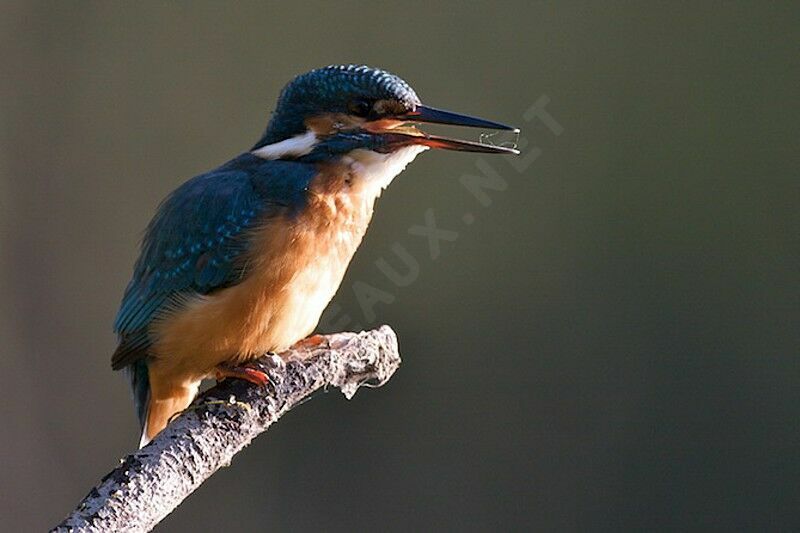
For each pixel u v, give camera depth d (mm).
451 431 12602
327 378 6609
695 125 13359
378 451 12406
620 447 12523
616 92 13555
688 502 12344
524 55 13789
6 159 13961
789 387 12523
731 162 13227
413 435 12492
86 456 13156
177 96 14289
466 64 13891
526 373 12641
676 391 12656
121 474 5688
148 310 7199
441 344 12742
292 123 7391
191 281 7059
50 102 14172
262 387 6418
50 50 14203
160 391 7336
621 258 12969
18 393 13266
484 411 12633
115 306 13836
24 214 13914
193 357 7078
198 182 7379
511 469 12406
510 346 12742
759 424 12461
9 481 12773
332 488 12328
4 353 13398
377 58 14133
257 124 14266
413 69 14047
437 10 14008
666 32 13594
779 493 12211
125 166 14172
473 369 12742
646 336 12828
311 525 12266
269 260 6949
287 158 7340
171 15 14484
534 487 12398
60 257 13867
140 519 5574
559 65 13703
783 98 13266
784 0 13391
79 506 5492
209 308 6961
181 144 14219
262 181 7113
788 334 12641
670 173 13242
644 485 12344
